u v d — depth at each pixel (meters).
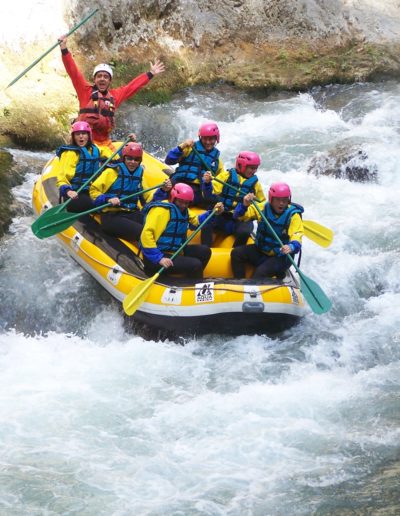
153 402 11.33
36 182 15.89
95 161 14.30
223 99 22.98
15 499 9.31
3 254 14.77
